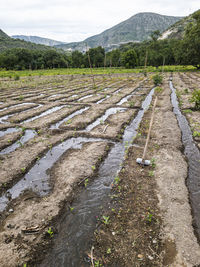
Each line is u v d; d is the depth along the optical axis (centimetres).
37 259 340
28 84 2717
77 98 1644
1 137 843
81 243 368
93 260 334
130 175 562
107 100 1534
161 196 470
